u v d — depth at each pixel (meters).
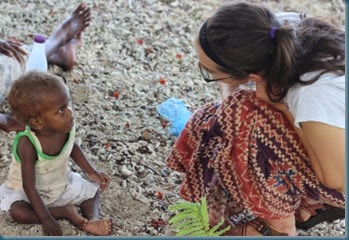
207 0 4.65
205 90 3.69
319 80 2.16
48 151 2.47
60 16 4.13
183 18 4.37
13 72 3.12
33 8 4.16
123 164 3.01
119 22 4.18
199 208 2.38
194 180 2.60
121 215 2.74
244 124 2.39
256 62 2.15
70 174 2.66
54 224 2.47
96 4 4.32
